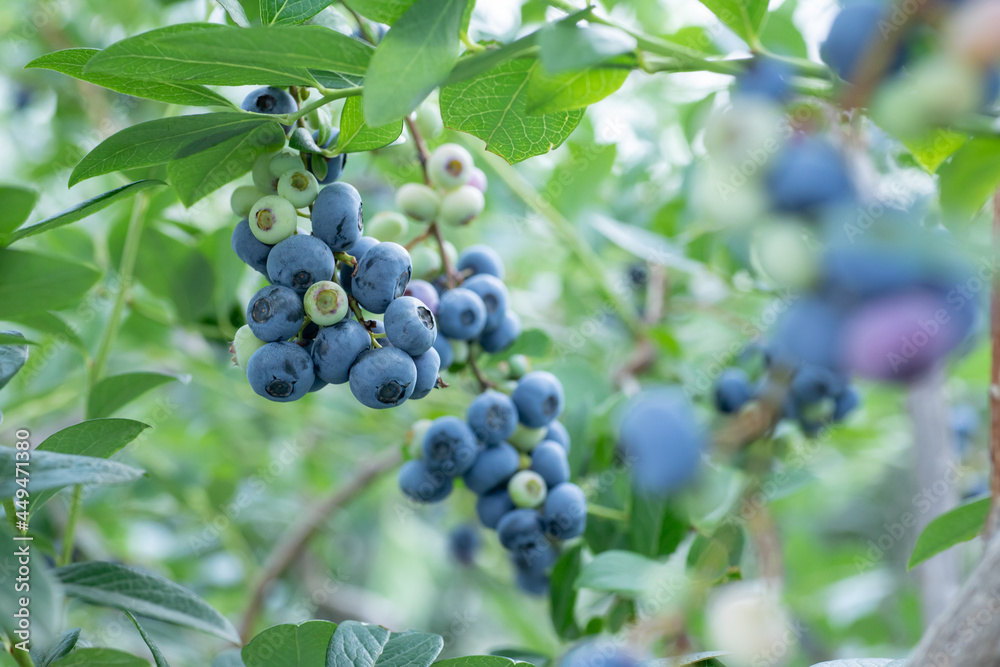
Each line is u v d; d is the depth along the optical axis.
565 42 0.44
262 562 1.08
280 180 0.49
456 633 0.87
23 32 0.89
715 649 0.47
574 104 0.48
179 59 0.46
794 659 0.80
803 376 0.63
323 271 0.48
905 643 0.94
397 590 1.18
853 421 0.89
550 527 0.56
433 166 0.55
